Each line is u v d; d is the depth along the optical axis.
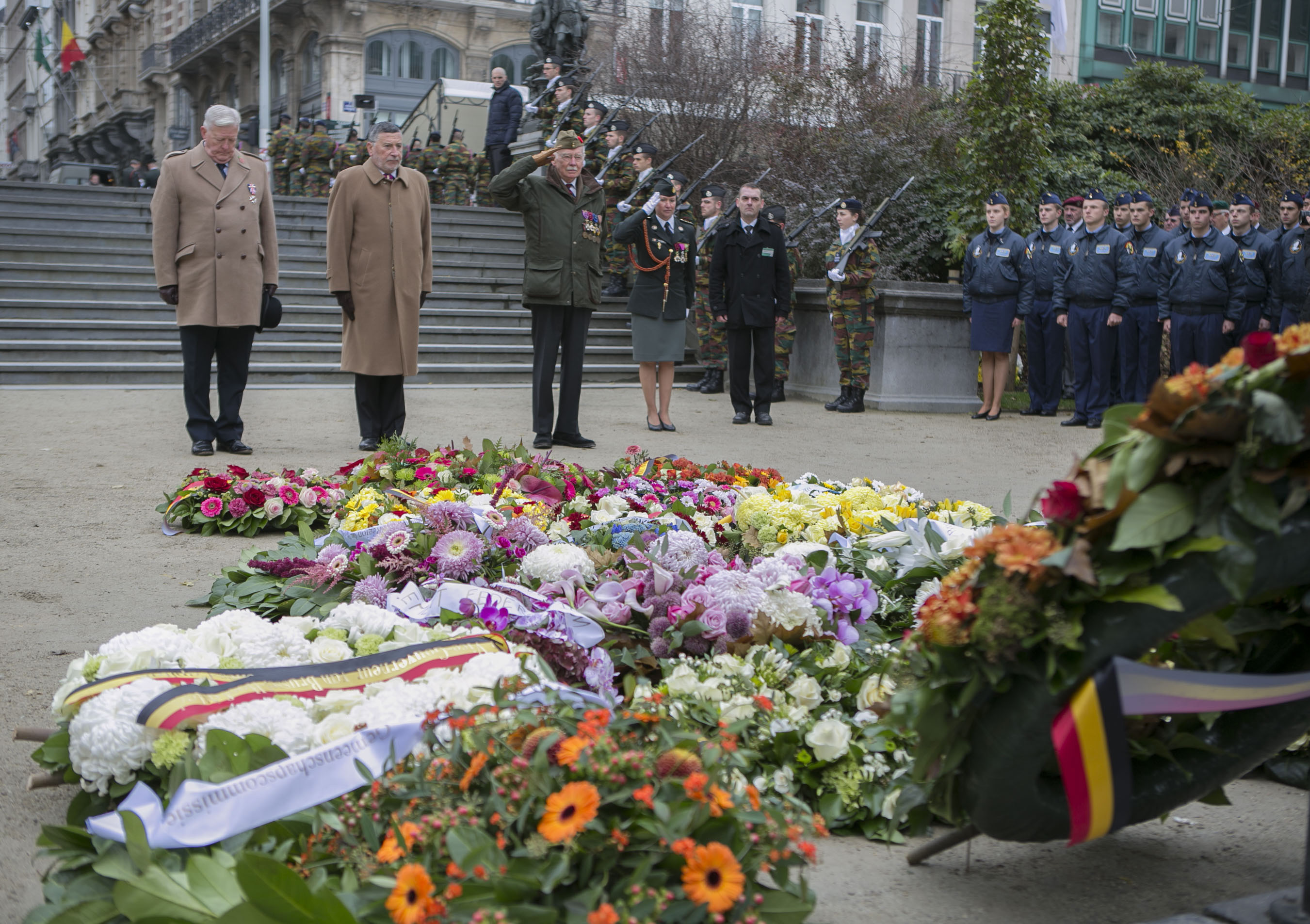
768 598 3.38
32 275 14.06
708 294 13.52
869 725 2.96
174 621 4.39
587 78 20.20
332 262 8.36
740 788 2.22
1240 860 2.67
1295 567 1.95
